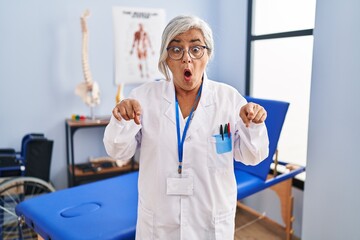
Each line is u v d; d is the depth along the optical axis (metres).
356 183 1.71
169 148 1.06
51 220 1.56
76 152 3.03
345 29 1.68
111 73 3.04
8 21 2.62
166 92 1.12
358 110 1.66
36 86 2.79
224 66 3.31
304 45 2.49
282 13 2.66
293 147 2.66
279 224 2.60
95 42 2.93
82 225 1.51
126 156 1.09
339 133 1.77
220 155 1.06
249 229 2.65
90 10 2.87
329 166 1.85
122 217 1.60
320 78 1.84
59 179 3.00
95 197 1.83
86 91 2.78
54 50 2.80
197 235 1.09
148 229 1.12
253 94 3.05
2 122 2.72
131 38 3.05
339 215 1.82
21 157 2.46
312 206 1.98
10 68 2.68
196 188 1.07
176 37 0.98
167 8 3.15
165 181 1.06
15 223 2.39
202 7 3.29
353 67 1.67
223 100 1.12
